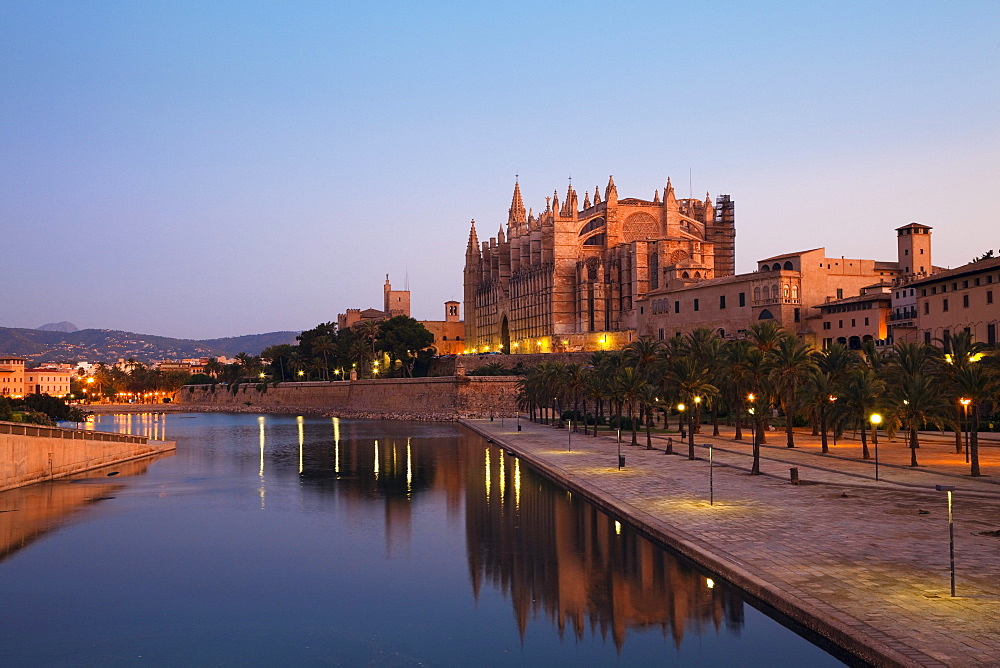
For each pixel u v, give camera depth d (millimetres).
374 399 196125
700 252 182750
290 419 192000
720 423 118375
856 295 139750
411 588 39156
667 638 31156
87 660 30688
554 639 31906
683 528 42406
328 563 44094
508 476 76688
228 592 38938
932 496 49906
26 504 63125
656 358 97750
